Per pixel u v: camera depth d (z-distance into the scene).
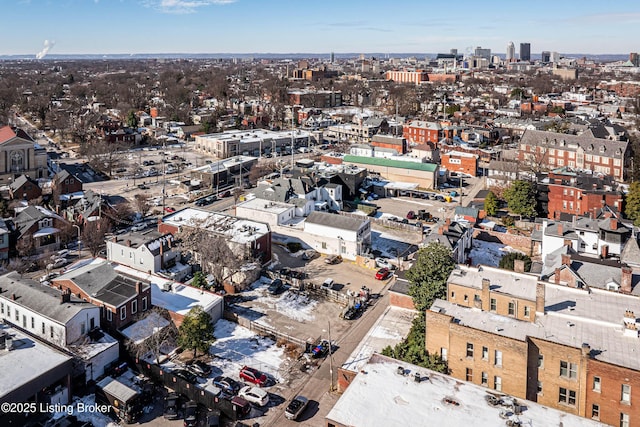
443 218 135.38
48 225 110.12
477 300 64.75
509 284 66.69
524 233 124.31
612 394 49.72
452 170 187.00
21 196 136.38
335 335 77.94
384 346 72.94
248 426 58.16
